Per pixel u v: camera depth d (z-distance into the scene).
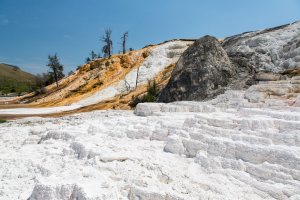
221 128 5.01
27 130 8.75
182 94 14.21
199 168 3.93
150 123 6.94
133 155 4.54
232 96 9.52
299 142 3.83
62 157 5.18
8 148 6.76
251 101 8.48
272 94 8.48
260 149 3.69
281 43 17.36
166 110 9.51
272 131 4.57
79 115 14.30
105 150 4.93
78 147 5.37
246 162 3.73
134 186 3.30
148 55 36.47
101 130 6.88
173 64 32.16
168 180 3.59
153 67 32.94
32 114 20.39
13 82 90.00
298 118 4.73
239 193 3.09
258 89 8.75
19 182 4.23
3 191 3.87
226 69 13.70
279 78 11.28
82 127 7.74
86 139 5.84
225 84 13.28
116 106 20.44
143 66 34.09
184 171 3.79
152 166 3.96
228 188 3.22
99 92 31.83
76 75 46.22
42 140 7.18
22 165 4.89
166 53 34.72
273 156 3.54
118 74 35.75
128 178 3.73
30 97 42.56
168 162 4.29
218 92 12.39
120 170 4.06
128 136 6.20
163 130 5.70
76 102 30.31
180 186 3.31
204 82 13.32
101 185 3.32
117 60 39.25
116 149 5.08
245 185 3.26
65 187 3.20
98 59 44.91
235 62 15.69
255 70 14.51
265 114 5.60
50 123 11.60
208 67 13.64
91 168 3.87
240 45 19.62
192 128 5.43
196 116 6.15
